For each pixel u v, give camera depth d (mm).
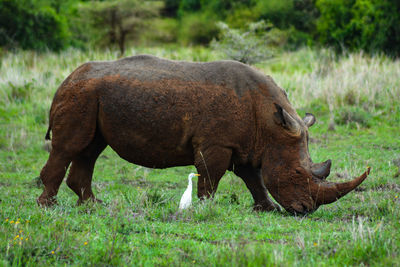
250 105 27375
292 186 26125
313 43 98062
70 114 27984
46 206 27922
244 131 27172
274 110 27203
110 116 27703
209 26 144000
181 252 19078
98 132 28859
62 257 18672
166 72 27906
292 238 21094
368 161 39344
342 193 25094
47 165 28516
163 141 27594
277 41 98438
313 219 25656
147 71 28016
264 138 27219
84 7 125125
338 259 17828
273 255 17656
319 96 57812
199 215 24906
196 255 18562
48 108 59156
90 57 78688
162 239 21016
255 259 17156
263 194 29031
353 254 18078
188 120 27094
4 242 19391
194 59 78250
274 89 27969
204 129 26938
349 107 54125
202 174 27250
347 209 27562
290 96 58125
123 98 27484
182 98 27141
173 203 27531
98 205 27922
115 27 125438
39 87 64938
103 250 18812
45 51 97750
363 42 83625
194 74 27781
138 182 38156
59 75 70062
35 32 99625
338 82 58938
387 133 48125
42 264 17641
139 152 28234
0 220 23047
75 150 28266
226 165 27312
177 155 28047
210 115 26953
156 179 39156
